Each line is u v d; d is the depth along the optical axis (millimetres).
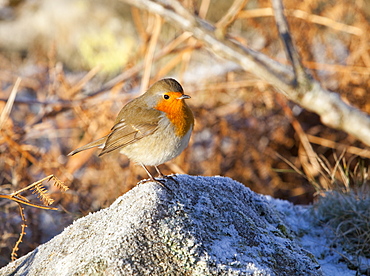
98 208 9453
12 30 18859
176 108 6605
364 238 6648
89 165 12141
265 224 5785
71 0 19156
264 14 12961
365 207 7105
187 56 13578
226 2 18047
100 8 18828
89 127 12469
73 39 18453
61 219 9227
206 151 12820
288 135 13000
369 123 8367
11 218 9156
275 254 5207
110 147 6852
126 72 13078
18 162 10758
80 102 12516
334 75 13961
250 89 13539
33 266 5219
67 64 18234
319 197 7812
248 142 12664
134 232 4777
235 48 9156
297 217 7391
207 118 13023
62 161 12859
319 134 13195
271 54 14711
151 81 13453
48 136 13984
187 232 4852
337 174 10500
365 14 14281
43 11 19094
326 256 6441
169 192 5391
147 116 6629
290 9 13984
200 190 5668
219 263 4656
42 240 8969
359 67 13078
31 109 15398
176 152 6766
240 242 5125
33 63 17953
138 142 6707
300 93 8633
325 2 15023
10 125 11914
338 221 7070
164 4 9336
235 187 6078
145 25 18016
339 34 14742
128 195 5492
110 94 13398
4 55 18375
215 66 14711
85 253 4840
